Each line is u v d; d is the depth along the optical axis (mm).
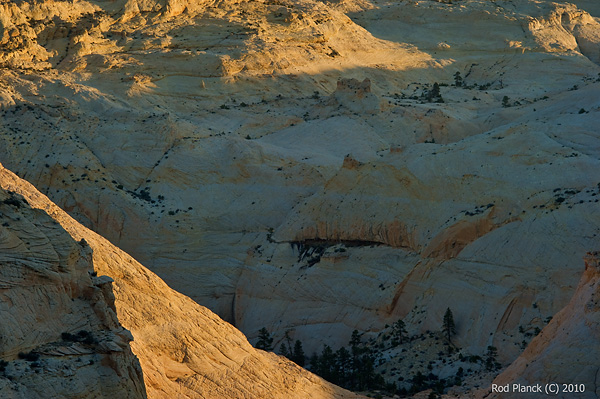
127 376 64438
